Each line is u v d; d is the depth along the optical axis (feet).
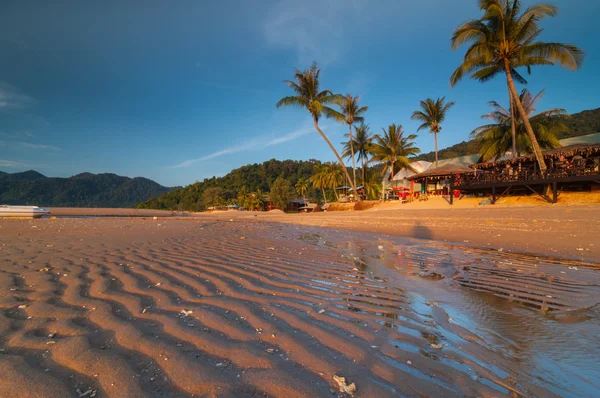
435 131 126.41
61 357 7.23
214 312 10.59
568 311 11.52
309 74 114.73
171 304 11.37
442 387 6.62
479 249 26.22
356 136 151.12
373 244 29.84
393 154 139.74
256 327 9.46
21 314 9.93
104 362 7.06
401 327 9.91
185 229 44.60
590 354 8.24
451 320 10.57
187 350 7.81
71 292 12.41
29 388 6.00
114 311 10.40
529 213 46.14
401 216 59.62
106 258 19.95
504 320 10.66
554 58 63.67
